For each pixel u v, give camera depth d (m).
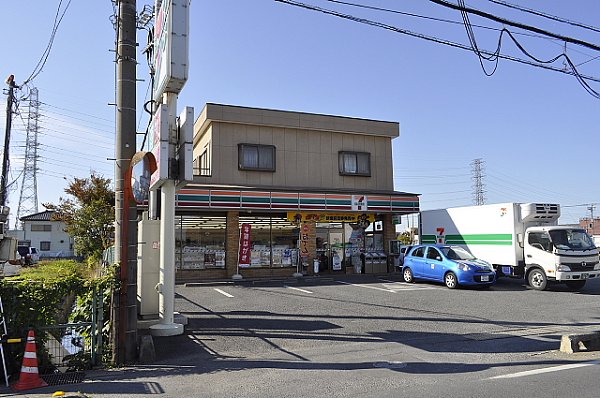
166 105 8.88
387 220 23.19
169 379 6.61
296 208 20.41
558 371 6.67
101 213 26.14
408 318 11.11
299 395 5.75
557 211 17.44
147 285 10.56
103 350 7.53
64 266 24.14
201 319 11.06
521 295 14.88
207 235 20.16
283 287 17.20
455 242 20.03
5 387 6.33
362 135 23.78
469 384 6.07
